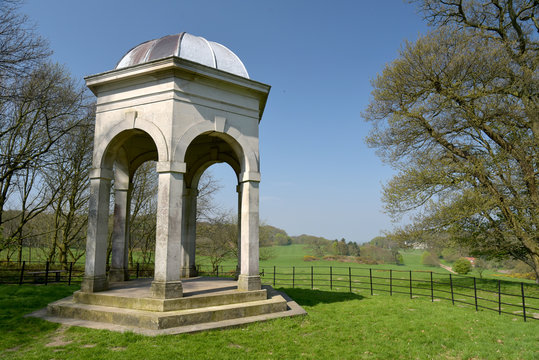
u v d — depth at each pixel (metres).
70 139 18.20
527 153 14.28
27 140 16.62
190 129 8.54
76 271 18.50
